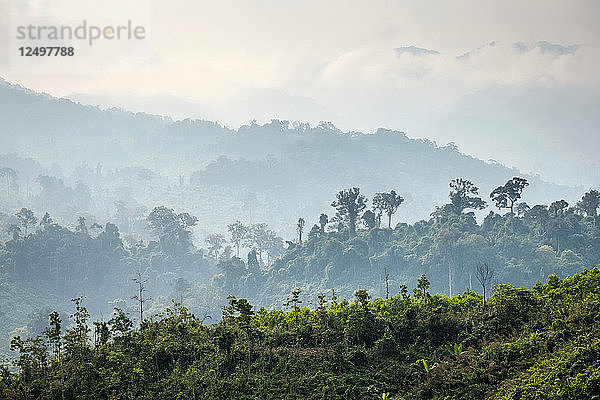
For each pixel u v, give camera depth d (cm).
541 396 4531
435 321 6144
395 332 6144
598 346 4703
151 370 5731
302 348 6209
